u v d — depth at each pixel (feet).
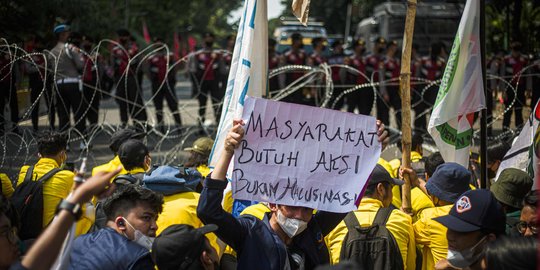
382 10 83.87
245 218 12.46
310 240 12.84
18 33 59.06
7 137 31.35
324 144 12.35
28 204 17.26
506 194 15.25
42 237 9.12
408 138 16.02
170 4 134.21
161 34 129.90
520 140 18.01
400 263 13.88
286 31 114.73
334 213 13.24
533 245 9.91
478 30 18.44
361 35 100.99
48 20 62.64
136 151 18.08
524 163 17.92
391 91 51.42
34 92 44.98
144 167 18.29
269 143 12.25
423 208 16.98
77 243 11.98
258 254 12.09
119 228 12.22
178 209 15.10
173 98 50.78
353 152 12.41
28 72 44.80
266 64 19.21
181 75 151.33
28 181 17.72
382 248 13.84
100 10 81.76
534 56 52.90
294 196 12.29
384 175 14.78
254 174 12.22
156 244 11.08
